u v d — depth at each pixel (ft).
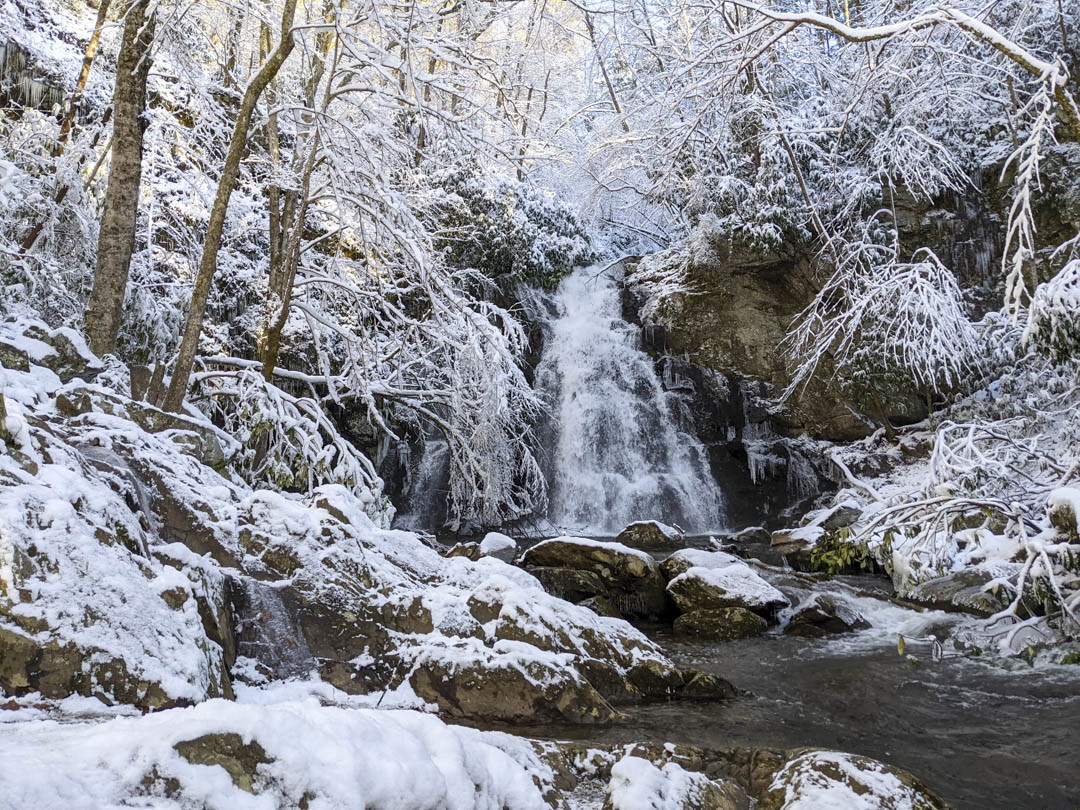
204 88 43.70
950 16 25.12
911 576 31.42
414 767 9.11
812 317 50.62
